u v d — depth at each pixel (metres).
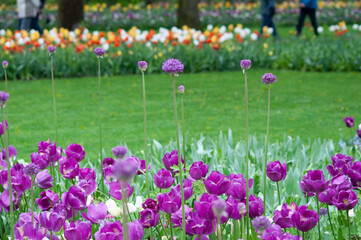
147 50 12.77
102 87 10.79
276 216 2.33
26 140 6.66
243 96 9.64
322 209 2.64
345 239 2.82
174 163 2.99
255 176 3.69
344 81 11.16
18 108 8.77
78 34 12.64
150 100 9.38
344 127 7.21
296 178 3.82
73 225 2.33
